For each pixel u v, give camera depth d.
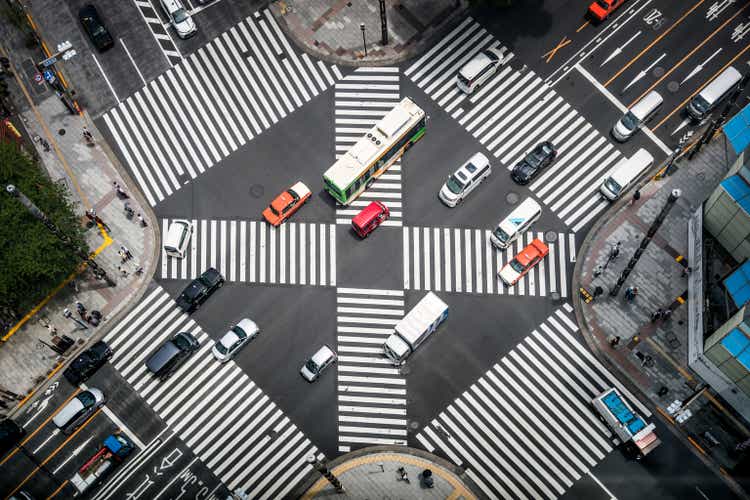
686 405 63.25
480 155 72.94
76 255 70.94
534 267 71.75
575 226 72.62
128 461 67.88
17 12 82.81
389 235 73.81
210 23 82.31
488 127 76.56
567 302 70.38
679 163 73.56
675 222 71.62
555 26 79.25
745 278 61.09
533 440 66.31
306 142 77.56
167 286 73.62
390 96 78.44
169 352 69.19
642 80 76.75
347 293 72.31
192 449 68.00
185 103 79.75
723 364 61.34
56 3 83.50
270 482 66.50
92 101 80.31
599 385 67.50
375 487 65.44
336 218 74.75
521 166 73.81
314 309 72.00
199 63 81.06
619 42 78.06
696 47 77.12
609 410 64.31
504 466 65.75
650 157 72.06
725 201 64.06
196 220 75.56
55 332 71.94
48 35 82.94
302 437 67.88
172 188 76.88
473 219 73.81
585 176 74.19
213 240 74.81
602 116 76.00
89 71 81.38
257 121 78.69
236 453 67.62
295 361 70.25
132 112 79.75
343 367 69.88
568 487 64.62
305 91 79.31
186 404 69.44
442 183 74.94
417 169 75.62
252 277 73.50
